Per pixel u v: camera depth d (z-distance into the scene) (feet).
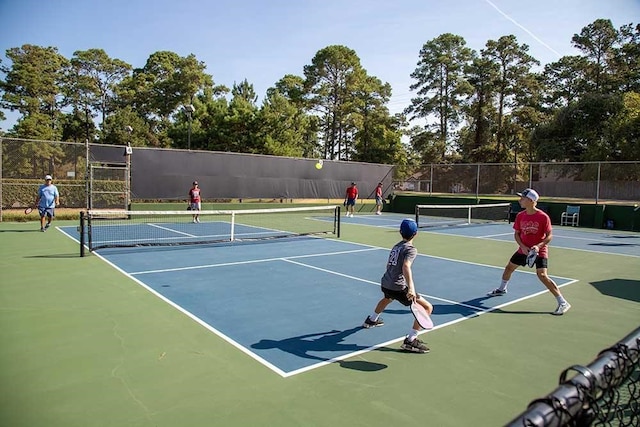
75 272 27.20
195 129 124.16
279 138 125.08
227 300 21.57
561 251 41.45
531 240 22.06
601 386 5.95
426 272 29.91
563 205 70.28
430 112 171.53
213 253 35.42
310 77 167.32
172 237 44.70
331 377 13.37
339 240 45.03
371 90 167.32
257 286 24.53
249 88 148.46
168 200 64.90
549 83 154.51
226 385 12.69
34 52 171.01
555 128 121.90
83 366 13.75
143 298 21.63
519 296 23.84
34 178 57.06
